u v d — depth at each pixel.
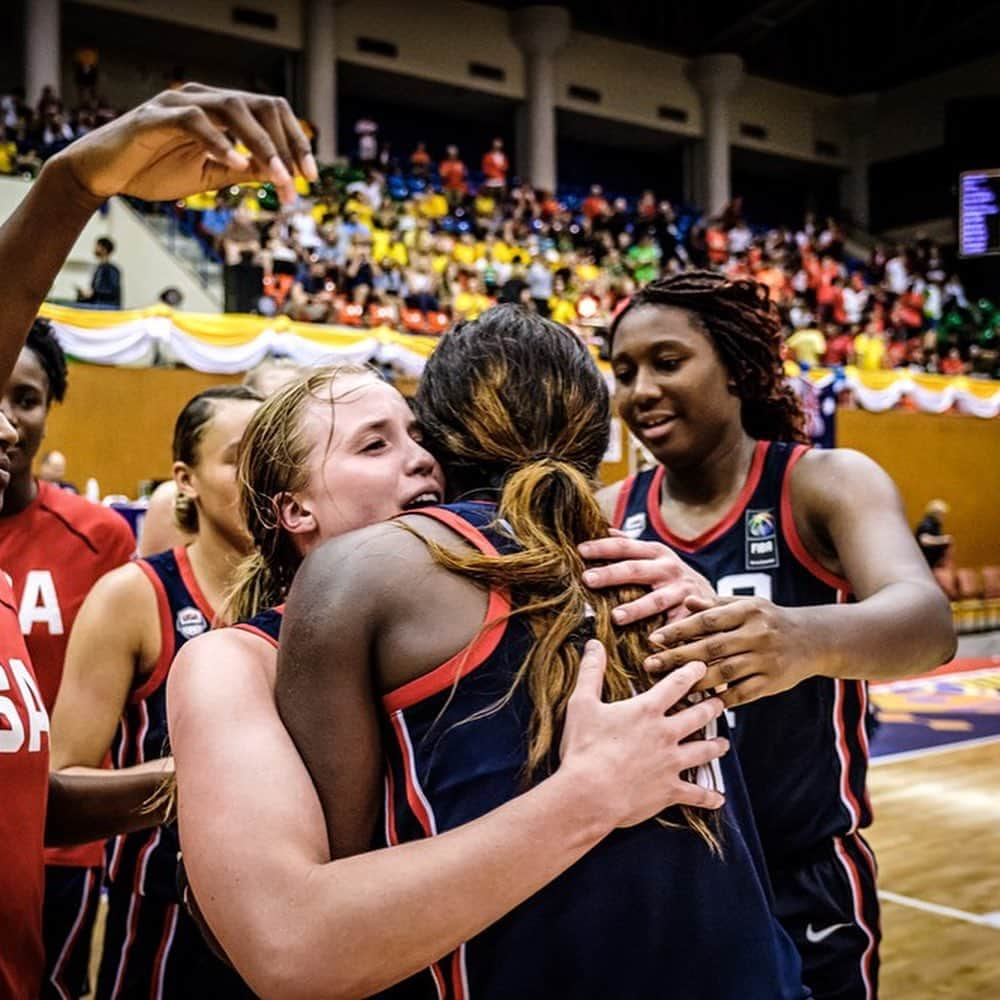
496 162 17.20
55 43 14.45
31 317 1.13
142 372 9.16
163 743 1.64
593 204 17.73
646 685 0.83
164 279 11.12
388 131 19.30
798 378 8.90
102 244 9.42
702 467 1.59
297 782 0.75
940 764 5.96
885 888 3.93
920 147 21.67
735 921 0.83
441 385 0.94
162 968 1.60
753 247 18.00
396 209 14.84
